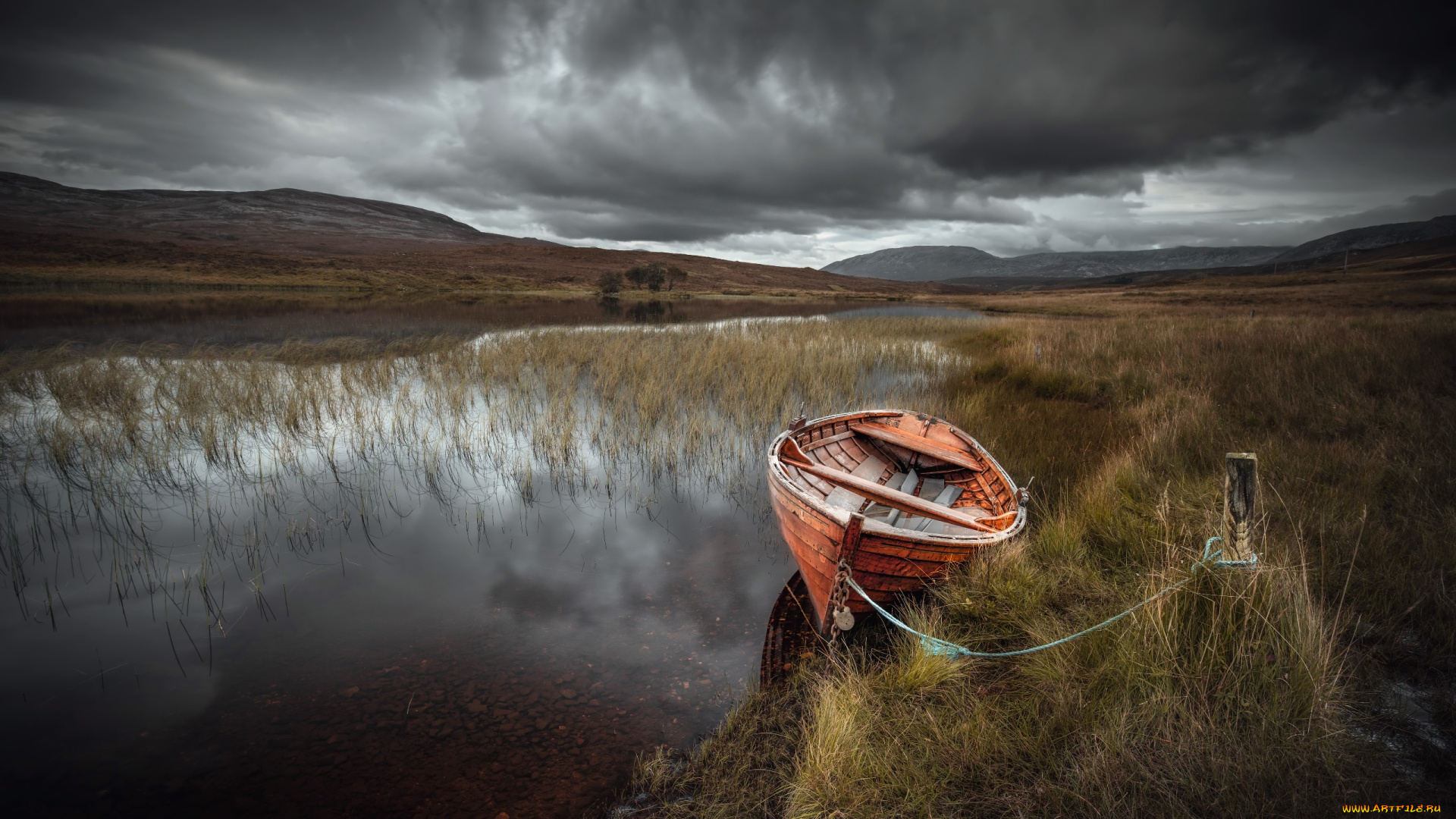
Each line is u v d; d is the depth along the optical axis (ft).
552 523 23.09
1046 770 9.60
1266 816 8.23
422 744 11.73
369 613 16.57
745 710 12.55
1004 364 50.34
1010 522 17.99
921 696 11.85
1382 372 32.53
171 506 23.75
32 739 11.77
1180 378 38.88
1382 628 12.23
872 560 14.23
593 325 94.79
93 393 37.68
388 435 33.04
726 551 20.97
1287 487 19.16
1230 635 11.07
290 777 10.92
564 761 11.31
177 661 14.33
